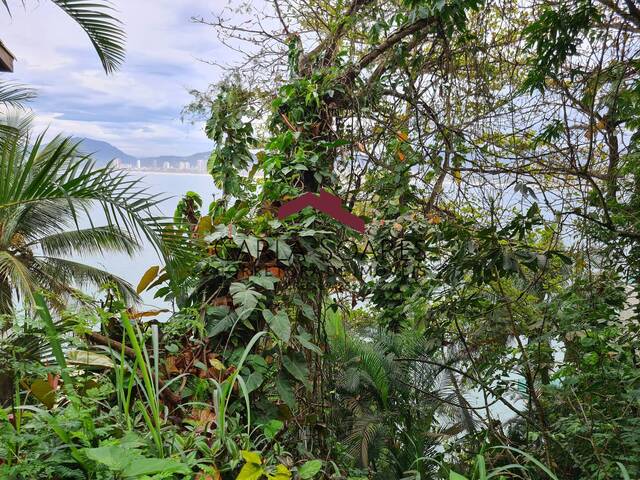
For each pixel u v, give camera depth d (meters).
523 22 4.06
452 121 3.85
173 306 3.01
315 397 3.22
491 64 4.09
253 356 2.58
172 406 2.34
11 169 3.74
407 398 5.67
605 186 3.57
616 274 3.22
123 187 3.22
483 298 3.46
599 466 2.43
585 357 2.75
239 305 2.82
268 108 4.20
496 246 3.17
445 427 5.82
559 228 3.33
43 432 1.54
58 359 1.62
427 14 3.53
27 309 1.93
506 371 3.29
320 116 3.85
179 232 3.12
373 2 3.83
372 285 3.88
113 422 1.85
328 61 4.00
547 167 3.38
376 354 5.68
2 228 5.47
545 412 3.35
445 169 3.77
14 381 1.72
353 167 4.03
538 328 3.14
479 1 3.51
